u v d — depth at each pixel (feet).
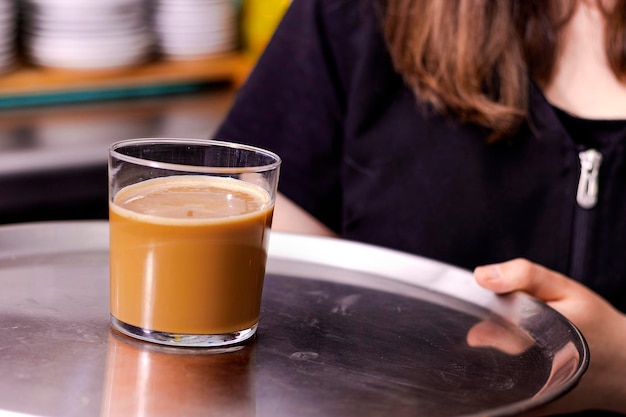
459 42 3.43
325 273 2.72
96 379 1.83
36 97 5.76
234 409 1.75
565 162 3.46
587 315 2.83
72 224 2.74
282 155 3.79
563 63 3.58
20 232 2.65
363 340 2.23
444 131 3.58
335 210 3.86
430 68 3.53
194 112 5.90
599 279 3.47
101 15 5.62
